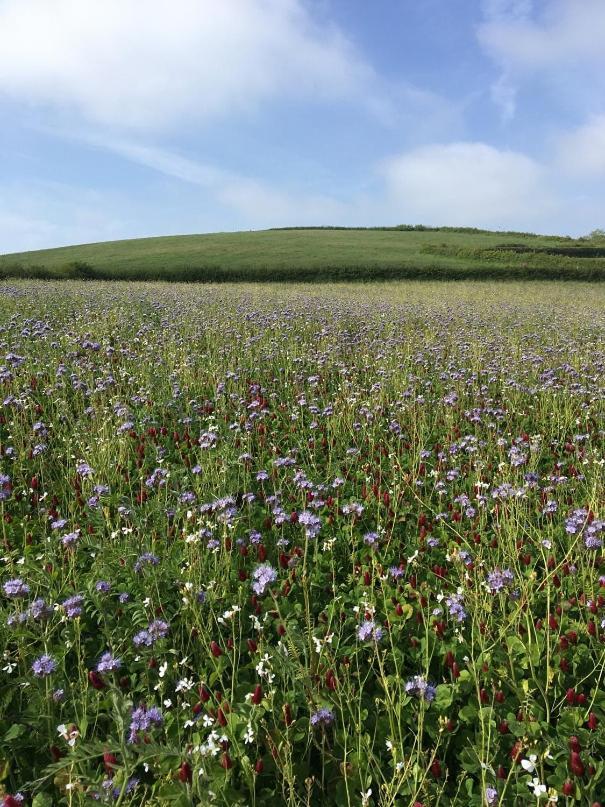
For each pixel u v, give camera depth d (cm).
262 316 1733
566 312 2342
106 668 311
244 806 270
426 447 768
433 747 312
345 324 1706
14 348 1102
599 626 397
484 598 404
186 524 485
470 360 1201
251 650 368
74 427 720
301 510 579
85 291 2519
